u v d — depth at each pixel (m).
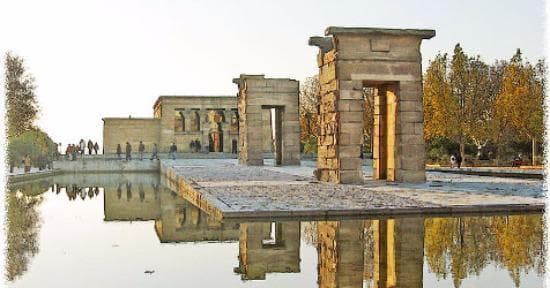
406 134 28.86
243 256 12.93
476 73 59.03
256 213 17.73
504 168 47.00
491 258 11.96
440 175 36.59
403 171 28.89
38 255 13.66
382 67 28.70
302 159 69.81
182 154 82.50
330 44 29.64
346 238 14.50
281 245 14.02
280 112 52.41
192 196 27.05
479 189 25.05
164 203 28.41
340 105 28.36
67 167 68.62
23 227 19.53
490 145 64.19
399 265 11.41
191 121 93.94
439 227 15.96
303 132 84.00
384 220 17.33
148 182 49.00
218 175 35.62
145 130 92.62
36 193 36.31
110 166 70.31
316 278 10.54
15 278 11.10
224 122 90.62
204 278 10.84
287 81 51.44
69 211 25.06
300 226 16.50
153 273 11.40
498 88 61.12
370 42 28.61
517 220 17.20
